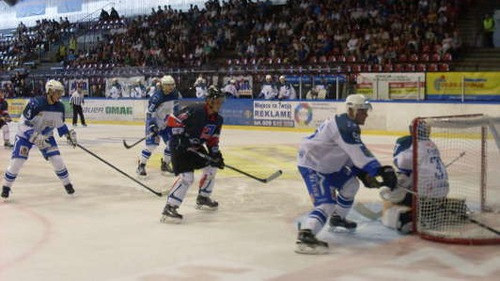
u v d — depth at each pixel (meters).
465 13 22.05
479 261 4.87
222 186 8.70
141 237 5.76
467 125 6.01
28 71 29.50
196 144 6.27
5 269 4.73
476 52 20.12
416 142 5.68
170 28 28.42
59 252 5.23
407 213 5.79
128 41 28.94
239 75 20.94
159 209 7.12
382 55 20.39
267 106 19.61
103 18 31.95
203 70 22.33
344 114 5.25
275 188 8.53
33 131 7.60
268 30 24.45
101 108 24.14
